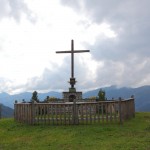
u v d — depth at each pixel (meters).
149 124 19.09
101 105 19.42
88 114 19.39
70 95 32.19
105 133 16.00
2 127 20.20
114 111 19.23
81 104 19.48
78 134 15.96
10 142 15.30
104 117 19.47
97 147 13.02
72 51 32.72
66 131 16.97
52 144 14.12
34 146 13.98
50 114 19.92
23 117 21.09
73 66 32.75
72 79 32.53
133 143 13.39
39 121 20.00
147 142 13.55
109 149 12.54
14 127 19.67
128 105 22.00
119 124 18.81
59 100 31.73
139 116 24.92
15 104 22.70
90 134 15.86
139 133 15.77
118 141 13.97
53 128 18.30
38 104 20.11
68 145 13.71
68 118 19.50
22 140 15.57
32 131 17.83
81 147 13.20
